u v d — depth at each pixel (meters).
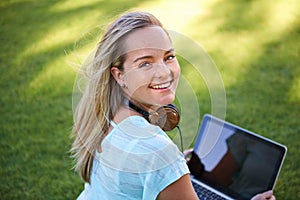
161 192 1.03
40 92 2.96
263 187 1.61
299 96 2.77
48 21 3.93
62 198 2.16
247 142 1.66
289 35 3.52
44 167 2.34
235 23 3.75
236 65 3.15
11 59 3.37
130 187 1.07
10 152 2.45
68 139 2.52
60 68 3.20
